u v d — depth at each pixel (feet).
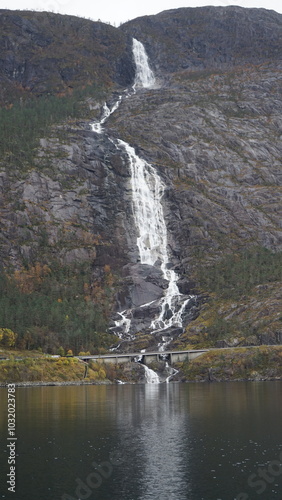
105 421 451.53
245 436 391.65
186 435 398.01
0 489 292.20
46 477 309.83
